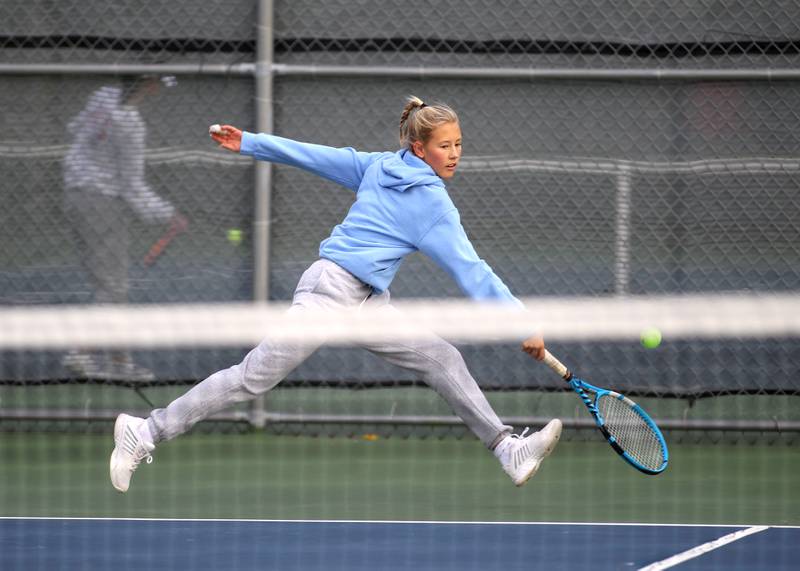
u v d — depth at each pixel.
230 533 14.69
